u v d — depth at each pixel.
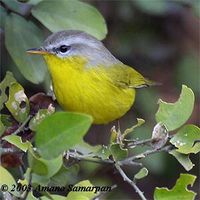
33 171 6.59
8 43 9.98
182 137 8.29
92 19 9.89
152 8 13.54
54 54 10.18
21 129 8.22
